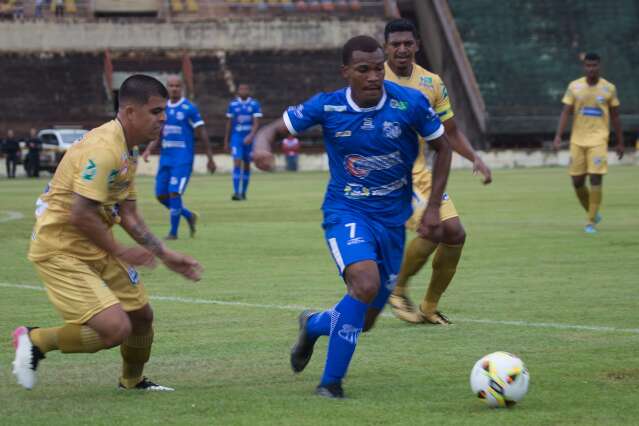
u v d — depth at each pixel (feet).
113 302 49.52
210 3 465.88
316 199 220.64
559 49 452.35
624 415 47.16
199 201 216.13
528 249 121.08
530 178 303.07
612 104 141.69
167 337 68.85
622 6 468.75
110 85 426.10
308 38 454.40
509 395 48.19
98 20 442.09
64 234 50.24
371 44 52.70
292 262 111.65
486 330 70.85
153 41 443.73
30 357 50.19
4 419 46.91
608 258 112.16
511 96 431.84
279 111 430.61
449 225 70.59
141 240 52.24
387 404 49.62
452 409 48.52
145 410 48.57
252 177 340.80
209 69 441.68
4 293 90.12
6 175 384.06
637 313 77.36
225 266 108.27
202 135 144.15
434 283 72.74
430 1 466.29
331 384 51.52
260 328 72.28
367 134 53.78
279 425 45.47
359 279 51.13
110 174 49.21
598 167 140.77
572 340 66.80
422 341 67.10
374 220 54.49
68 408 49.19
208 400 50.72
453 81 447.01
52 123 415.85
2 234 145.59
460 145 79.25
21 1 456.86
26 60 431.84
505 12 461.37
